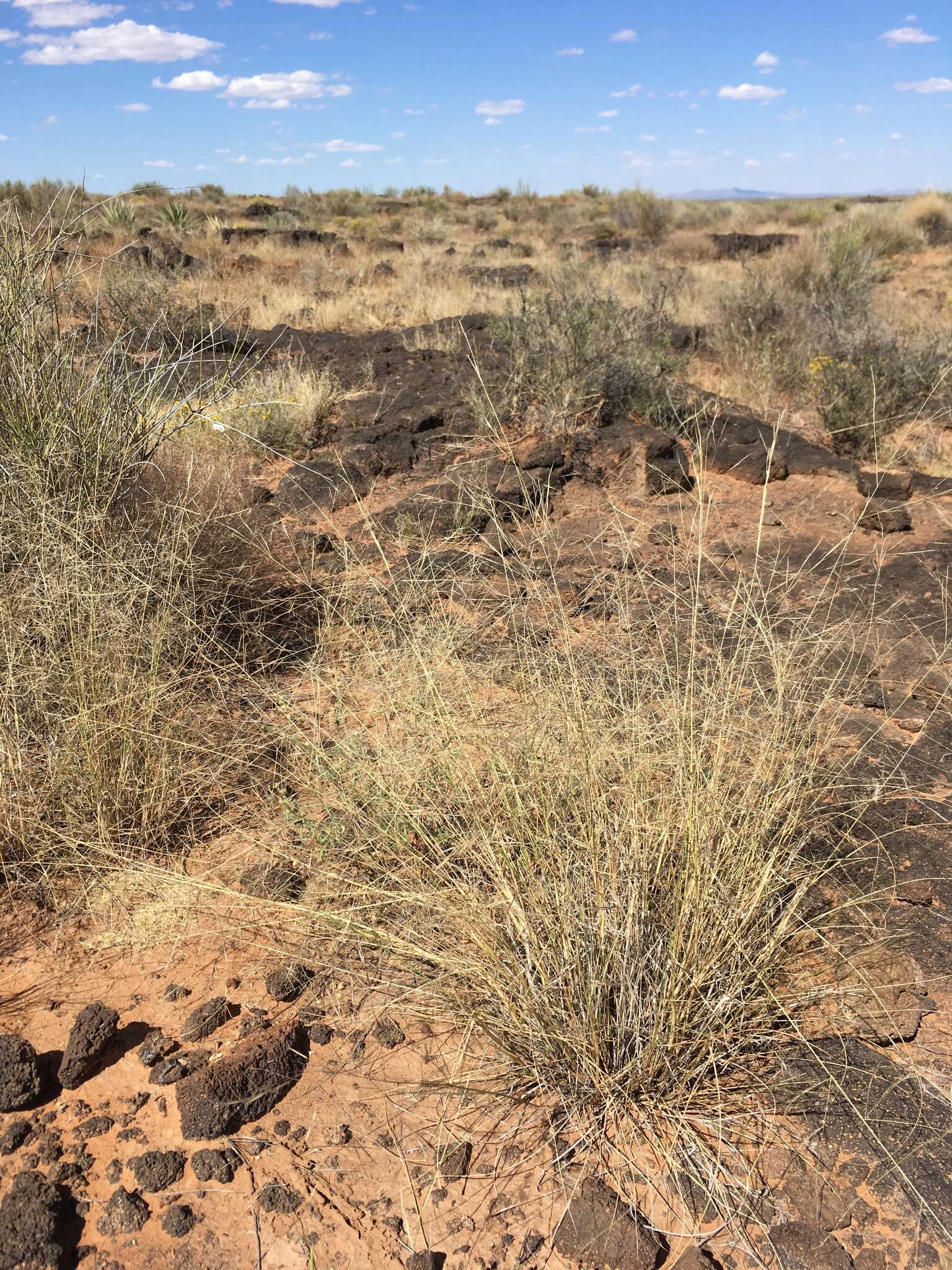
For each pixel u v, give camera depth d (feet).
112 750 9.45
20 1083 6.71
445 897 7.50
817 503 19.04
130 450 12.70
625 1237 5.80
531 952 6.77
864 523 17.81
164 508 12.95
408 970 7.79
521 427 22.00
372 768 9.05
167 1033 7.29
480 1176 6.26
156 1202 6.08
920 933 8.29
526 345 24.54
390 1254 5.79
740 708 10.37
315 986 7.76
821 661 12.76
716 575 15.55
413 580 13.14
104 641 10.01
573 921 6.94
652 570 15.60
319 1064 7.07
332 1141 6.48
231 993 7.69
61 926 8.33
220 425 14.47
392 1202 6.10
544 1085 6.76
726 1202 5.98
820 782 9.92
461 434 22.34
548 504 17.49
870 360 25.03
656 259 63.93
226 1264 5.73
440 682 10.10
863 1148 6.38
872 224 66.74
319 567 15.60
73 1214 6.01
